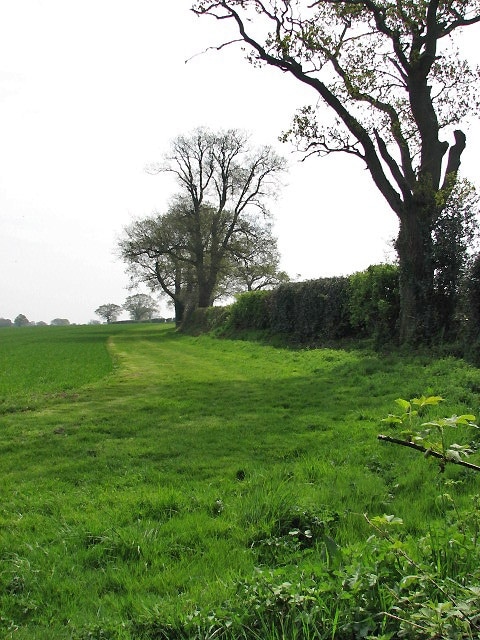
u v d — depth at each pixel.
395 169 17.22
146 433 9.31
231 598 3.50
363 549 3.62
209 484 6.47
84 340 45.94
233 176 51.19
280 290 27.78
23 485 6.73
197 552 4.59
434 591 3.02
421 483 6.05
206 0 17.34
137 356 27.27
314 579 3.49
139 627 3.45
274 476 6.47
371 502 5.50
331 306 22.94
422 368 12.81
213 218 51.81
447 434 7.30
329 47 17.94
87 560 4.54
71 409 12.05
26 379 17.88
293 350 23.17
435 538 3.75
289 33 17.03
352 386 12.64
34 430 9.96
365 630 2.90
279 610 3.23
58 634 3.44
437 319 16.66
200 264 51.91
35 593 4.00
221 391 13.46
